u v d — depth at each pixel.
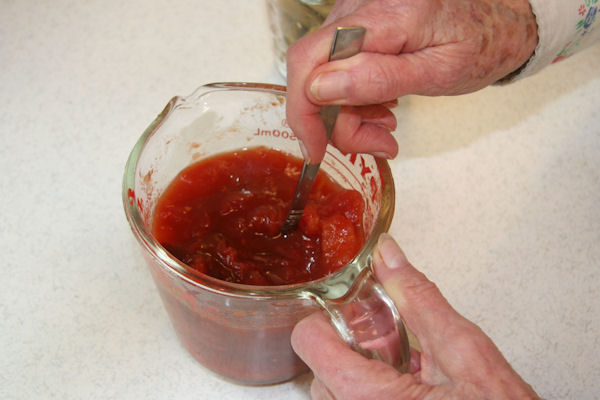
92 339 0.96
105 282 1.03
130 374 0.93
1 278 1.01
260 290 0.67
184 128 0.93
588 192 1.22
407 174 1.21
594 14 0.98
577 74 1.43
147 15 1.46
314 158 0.83
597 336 1.03
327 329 0.70
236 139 1.01
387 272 0.73
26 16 1.43
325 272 0.85
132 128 1.24
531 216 1.17
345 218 0.89
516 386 0.64
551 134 1.31
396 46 0.79
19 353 0.94
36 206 1.11
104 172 1.17
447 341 0.67
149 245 0.71
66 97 1.28
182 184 0.96
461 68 0.87
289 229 0.92
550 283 1.09
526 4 0.93
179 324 0.84
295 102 0.78
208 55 1.38
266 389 0.94
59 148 1.20
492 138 1.29
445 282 1.07
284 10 1.17
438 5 0.81
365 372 0.66
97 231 1.09
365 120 0.86
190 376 0.94
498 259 1.11
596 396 0.96
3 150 1.19
